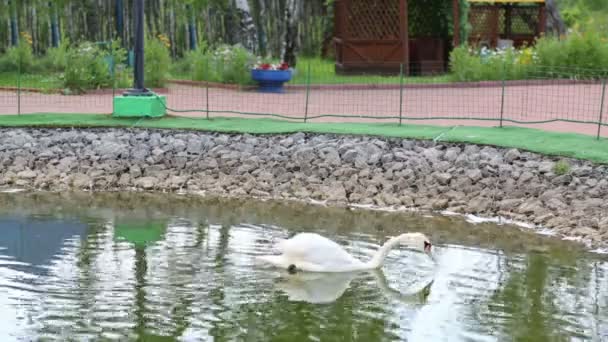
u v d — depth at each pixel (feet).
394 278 39.01
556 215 49.26
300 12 119.85
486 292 37.32
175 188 56.59
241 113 66.13
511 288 37.83
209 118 65.00
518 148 54.90
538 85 92.22
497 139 56.80
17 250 41.75
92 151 59.52
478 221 50.03
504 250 43.93
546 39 104.17
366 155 56.80
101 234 45.06
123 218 48.80
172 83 90.58
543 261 42.06
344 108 72.43
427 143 57.06
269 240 44.52
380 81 92.89
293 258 39.91
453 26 103.86
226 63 90.22
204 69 91.09
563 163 52.08
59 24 102.94
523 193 51.70
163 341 31.27
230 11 109.60
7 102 73.15
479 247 44.42
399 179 54.65
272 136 59.72
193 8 107.14
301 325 33.06
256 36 111.04
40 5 102.22
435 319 33.96
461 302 36.01
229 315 33.88
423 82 92.38
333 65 110.83
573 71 96.63
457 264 41.37
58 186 56.80
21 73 91.15
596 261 42.27
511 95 82.64
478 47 109.19
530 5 119.96
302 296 36.17
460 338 32.14
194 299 35.42
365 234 46.60
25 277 37.58
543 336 32.40
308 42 120.88
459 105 75.10
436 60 107.24
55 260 40.16
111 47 93.91
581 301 36.29
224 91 85.20
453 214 51.39
